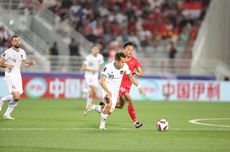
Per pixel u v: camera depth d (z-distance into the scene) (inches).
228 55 3784.5
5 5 3700.8
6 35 3395.7
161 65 3654.0
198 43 3754.9
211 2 3878.0
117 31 3924.7
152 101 3287.4
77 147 1352.1
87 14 3959.2
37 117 2113.7
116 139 1501.0
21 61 1969.7
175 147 1378.0
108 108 1685.5
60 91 3314.5
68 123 1895.9
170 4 4126.5
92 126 1807.3
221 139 1535.4
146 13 4065.0
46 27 3735.2
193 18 4072.3
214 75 3587.6
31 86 3277.6
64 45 3718.0
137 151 1307.8
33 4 3769.7
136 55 3806.6
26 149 1306.6
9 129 1685.5
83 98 3324.3
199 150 1334.9
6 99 1977.1
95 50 2620.6
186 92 3415.4
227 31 3777.1
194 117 2273.6
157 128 1720.0
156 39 3922.2
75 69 3538.4
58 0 3976.4
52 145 1376.7
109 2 4089.6
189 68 3659.0
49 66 3481.8
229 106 2992.1
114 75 1685.5
